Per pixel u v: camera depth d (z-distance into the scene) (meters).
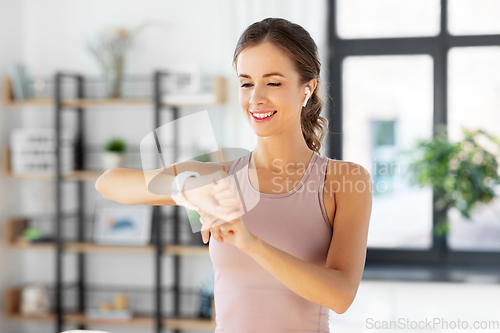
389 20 3.05
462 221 3.01
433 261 2.99
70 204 3.26
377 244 3.05
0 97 3.12
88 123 3.23
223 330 1.04
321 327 1.04
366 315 2.62
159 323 2.92
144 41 3.14
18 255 3.27
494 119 2.96
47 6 3.24
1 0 3.09
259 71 0.94
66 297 3.24
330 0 3.08
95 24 3.19
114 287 3.21
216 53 3.06
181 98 2.87
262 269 1.01
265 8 2.90
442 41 2.98
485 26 2.96
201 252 2.88
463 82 2.98
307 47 0.98
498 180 2.66
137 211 3.08
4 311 3.12
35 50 3.26
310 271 0.85
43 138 3.09
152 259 3.18
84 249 2.99
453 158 2.66
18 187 3.28
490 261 2.96
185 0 3.10
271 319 1.01
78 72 3.21
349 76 3.08
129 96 3.14
